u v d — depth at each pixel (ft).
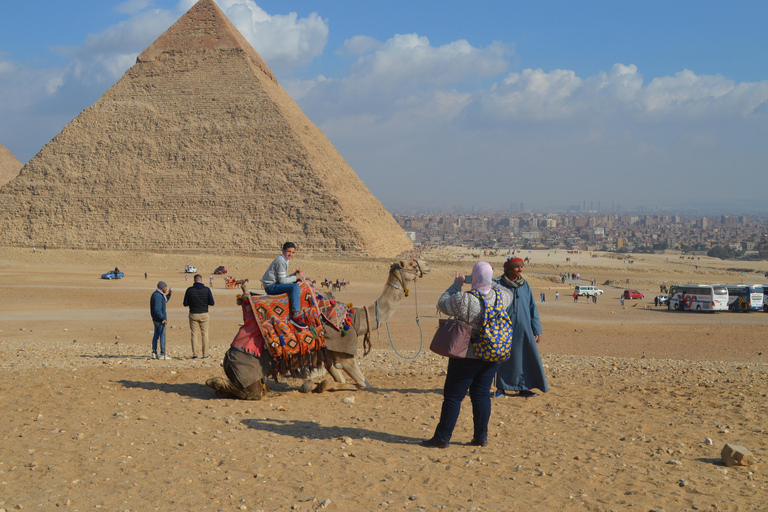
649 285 400.47
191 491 21.85
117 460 24.93
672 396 40.73
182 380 46.93
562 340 114.73
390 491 22.20
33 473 23.34
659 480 23.50
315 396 40.34
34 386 41.75
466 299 27.40
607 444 28.81
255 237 652.07
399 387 44.57
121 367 54.39
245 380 37.58
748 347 105.60
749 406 36.99
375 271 405.39
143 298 188.96
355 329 41.06
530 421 33.73
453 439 29.99
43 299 178.60
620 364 63.41
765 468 25.20
